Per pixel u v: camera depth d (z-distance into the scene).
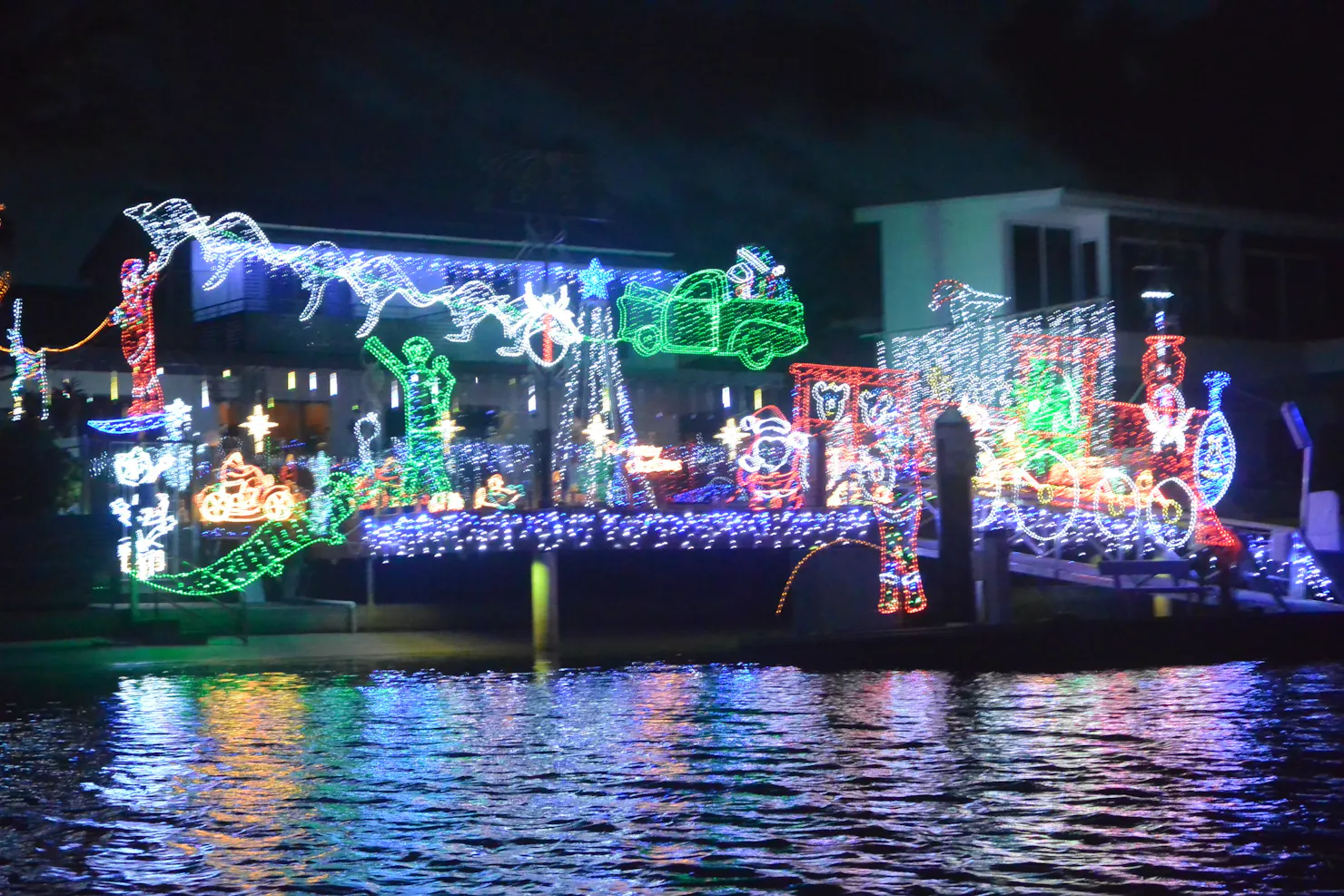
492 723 21.30
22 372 33.47
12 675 26.52
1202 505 31.61
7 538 29.84
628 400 36.78
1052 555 33.50
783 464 34.47
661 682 25.89
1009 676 26.34
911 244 42.56
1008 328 38.69
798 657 27.91
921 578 33.06
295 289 38.47
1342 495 42.00
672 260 42.81
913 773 17.39
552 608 30.56
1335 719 21.06
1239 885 12.79
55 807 15.91
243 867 13.56
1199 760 18.02
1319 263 44.41
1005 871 13.23
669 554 36.25
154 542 31.03
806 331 45.22
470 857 13.82
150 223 34.56
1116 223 41.00
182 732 20.61
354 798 16.27
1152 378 37.41
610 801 16.06
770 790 16.52
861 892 12.67
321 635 31.27
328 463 33.09
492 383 38.72
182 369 35.56
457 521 30.06
